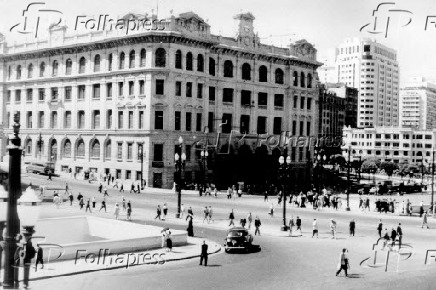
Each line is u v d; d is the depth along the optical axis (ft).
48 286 81.92
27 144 335.47
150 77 271.90
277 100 332.60
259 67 322.96
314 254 116.06
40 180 268.41
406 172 527.81
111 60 291.79
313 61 349.00
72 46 304.30
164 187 273.75
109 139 290.97
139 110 277.23
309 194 232.53
